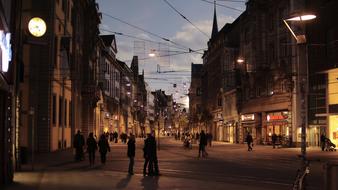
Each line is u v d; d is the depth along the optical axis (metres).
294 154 39.25
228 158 34.47
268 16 59.75
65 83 44.81
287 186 17.34
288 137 52.44
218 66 87.88
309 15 15.91
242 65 70.38
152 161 21.81
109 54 83.06
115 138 72.25
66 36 42.03
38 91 37.12
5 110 17.47
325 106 46.69
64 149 42.81
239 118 71.81
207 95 102.12
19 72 21.47
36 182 18.44
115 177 20.80
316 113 48.09
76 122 52.25
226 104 81.62
